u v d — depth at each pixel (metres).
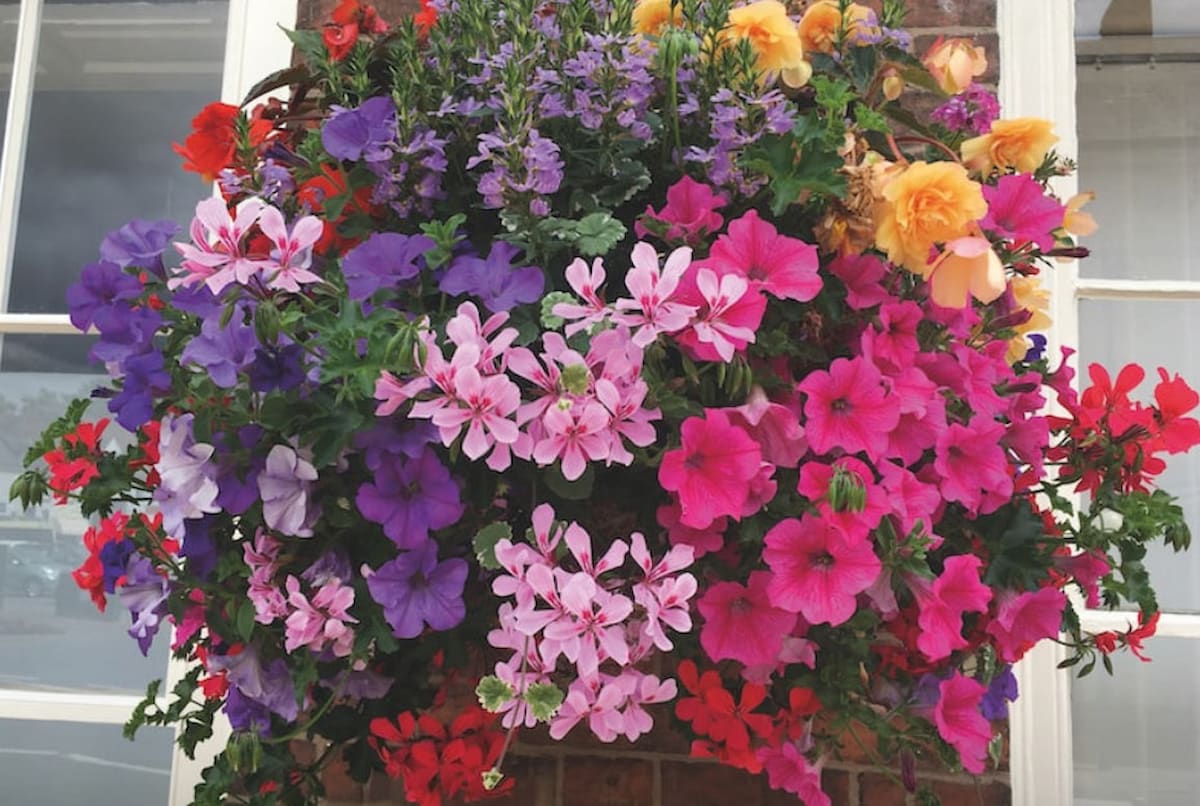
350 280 0.67
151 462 0.77
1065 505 0.83
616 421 0.62
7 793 1.14
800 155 0.69
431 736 0.76
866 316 0.71
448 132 0.78
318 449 0.62
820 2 0.84
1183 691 1.07
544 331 0.69
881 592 0.64
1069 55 1.13
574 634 0.62
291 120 0.89
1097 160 1.18
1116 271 1.16
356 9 0.92
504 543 0.63
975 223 0.69
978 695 0.66
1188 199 1.17
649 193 0.77
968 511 0.70
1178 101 1.19
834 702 0.68
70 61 1.33
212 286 0.64
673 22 0.78
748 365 0.67
